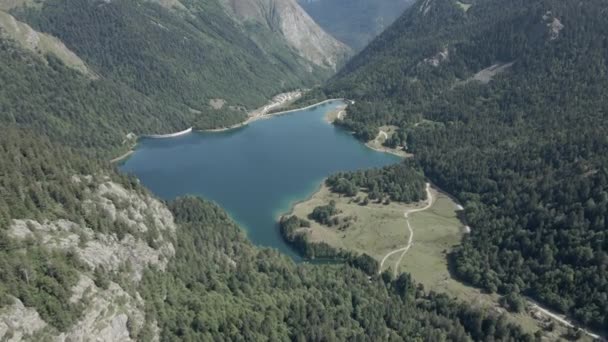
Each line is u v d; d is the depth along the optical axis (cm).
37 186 17662
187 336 16588
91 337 14450
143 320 16288
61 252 15762
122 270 17388
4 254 14288
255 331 17925
